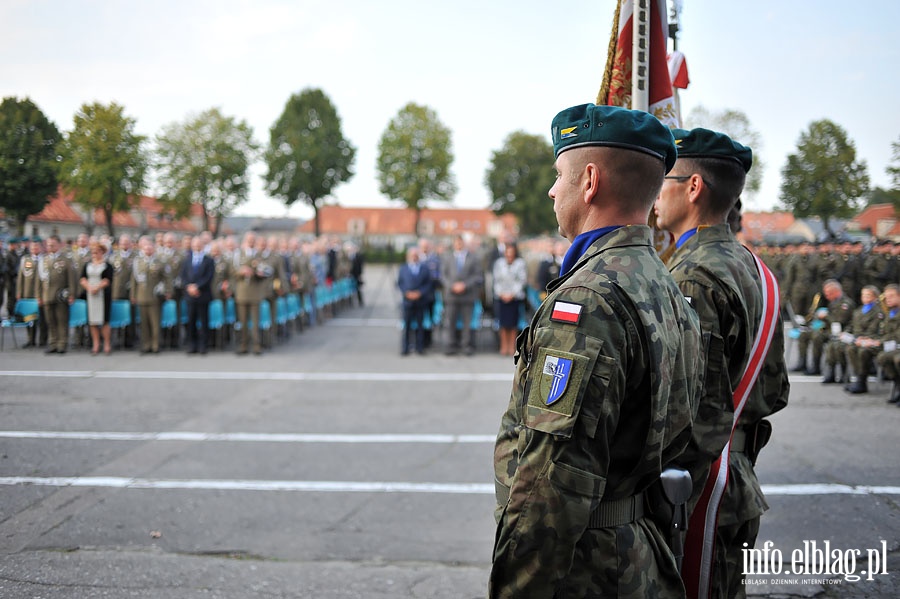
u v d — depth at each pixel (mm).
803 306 12922
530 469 1448
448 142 64625
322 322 16172
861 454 5188
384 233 77625
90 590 3033
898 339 7117
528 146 65812
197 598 3057
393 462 5211
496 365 10031
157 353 10594
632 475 1551
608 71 2646
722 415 2021
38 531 3641
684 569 2123
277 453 5375
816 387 8188
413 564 3559
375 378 8789
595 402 1426
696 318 1765
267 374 8953
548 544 1423
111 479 4574
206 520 4031
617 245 1607
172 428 5988
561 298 1531
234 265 10961
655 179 1658
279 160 60594
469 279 11148
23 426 4809
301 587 3254
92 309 9516
